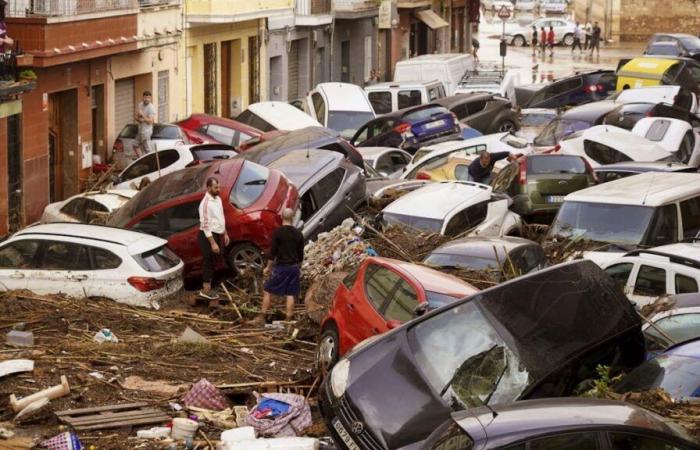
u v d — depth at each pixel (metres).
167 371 19.66
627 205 26.42
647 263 22.61
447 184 30.06
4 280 23.48
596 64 85.69
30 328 21.72
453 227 27.62
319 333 20.78
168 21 46.75
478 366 14.84
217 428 17.17
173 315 23.11
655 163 34.47
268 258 24.28
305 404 17.33
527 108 55.78
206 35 51.16
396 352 15.39
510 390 14.50
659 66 55.28
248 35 55.72
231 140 41.94
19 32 35.38
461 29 96.38
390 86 53.69
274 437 16.69
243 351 21.06
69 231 24.14
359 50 70.56
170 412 17.70
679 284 22.08
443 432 12.53
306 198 28.91
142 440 16.55
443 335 15.44
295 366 20.50
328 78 66.81
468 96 50.84
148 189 27.98
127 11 41.19
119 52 41.00
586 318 15.52
